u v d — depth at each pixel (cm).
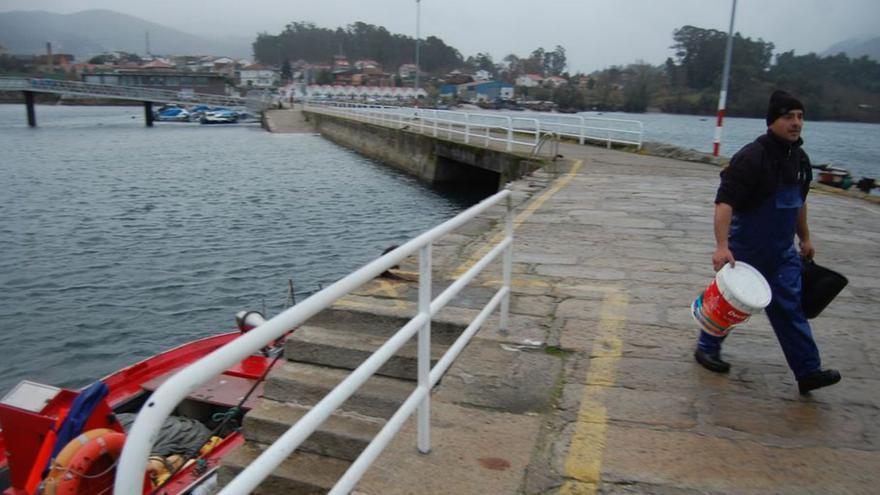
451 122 2964
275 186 3123
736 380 432
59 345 1244
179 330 1322
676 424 376
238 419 625
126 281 1609
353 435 399
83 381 1119
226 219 2344
